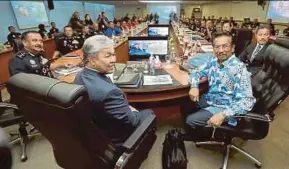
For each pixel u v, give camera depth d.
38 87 0.83
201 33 6.99
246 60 2.95
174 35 5.71
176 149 1.67
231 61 1.69
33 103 0.88
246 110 1.51
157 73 2.21
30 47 2.18
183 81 1.97
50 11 8.86
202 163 1.81
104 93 1.12
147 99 1.90
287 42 1.62
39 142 2.18
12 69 2.05
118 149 1.15
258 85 1.76
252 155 1.90
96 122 1.17
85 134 0.90
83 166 1.13
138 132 1.20
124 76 1.95
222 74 1.73
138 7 19.25
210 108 1.79
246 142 2.10
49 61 2.68
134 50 2.88
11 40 4.87
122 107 1.19
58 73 2.27
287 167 1.75
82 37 5.07
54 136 1.04
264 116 1.44
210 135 1.77
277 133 2.23
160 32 5.43
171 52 3.05
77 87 0.80
